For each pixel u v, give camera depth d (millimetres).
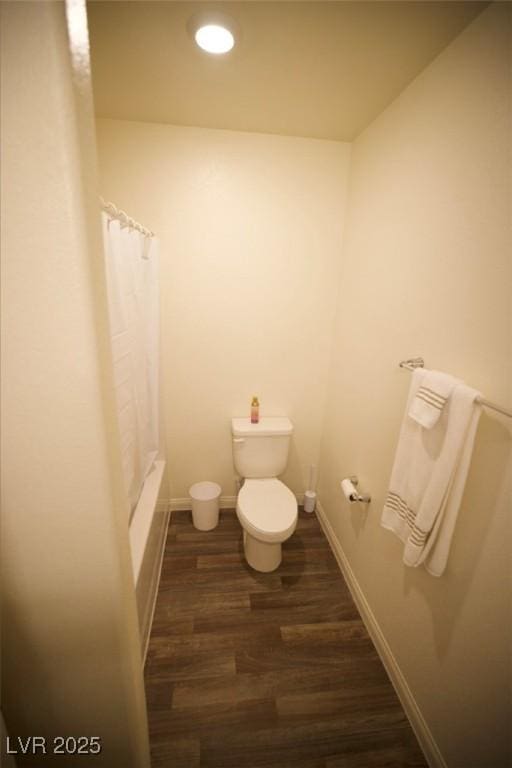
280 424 2135
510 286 845
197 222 1820
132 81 1296
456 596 1018
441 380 991
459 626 1005
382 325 1486
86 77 552
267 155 1761
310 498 2383
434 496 972
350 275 1844
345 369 1921
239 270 1934
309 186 1836
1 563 696
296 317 2066
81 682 830
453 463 931
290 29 1014
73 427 624
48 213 525
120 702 865
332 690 1324
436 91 1110
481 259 934
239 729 1194
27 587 722
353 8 930
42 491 654
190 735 1174
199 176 1747
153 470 2014
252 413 2133
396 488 1179
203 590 1751
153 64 1192
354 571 1759
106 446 651
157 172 1718
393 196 1390
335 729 1204
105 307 652
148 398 1844
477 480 943
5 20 459
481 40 918
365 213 1651
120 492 757
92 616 765
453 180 1039
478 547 936
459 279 1019
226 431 2254
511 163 839
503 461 859
